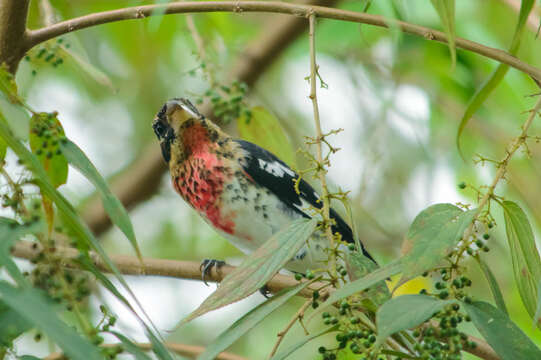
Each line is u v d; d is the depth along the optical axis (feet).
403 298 10.38
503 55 15.39
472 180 32.35
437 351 10.96
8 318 8.89
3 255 8.90
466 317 11.16
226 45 30.35
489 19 30.17
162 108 27.07
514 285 29.01
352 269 12.25
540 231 29.27
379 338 9.82
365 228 33.81
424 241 11.32
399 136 33.40
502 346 10.75
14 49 16.97
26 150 10.72
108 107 36.52
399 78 32.86
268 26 31.22
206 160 25.75
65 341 7.93
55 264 9.80
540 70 15.11
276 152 23.20
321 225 12.72
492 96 30.81
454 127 33.04
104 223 30.12
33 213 10.26
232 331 11.82
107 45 34.27
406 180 33.32
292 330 31.89
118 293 10.14
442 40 15.75
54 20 21.72
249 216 25.73
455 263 11.59
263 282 11.84
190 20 24.82
